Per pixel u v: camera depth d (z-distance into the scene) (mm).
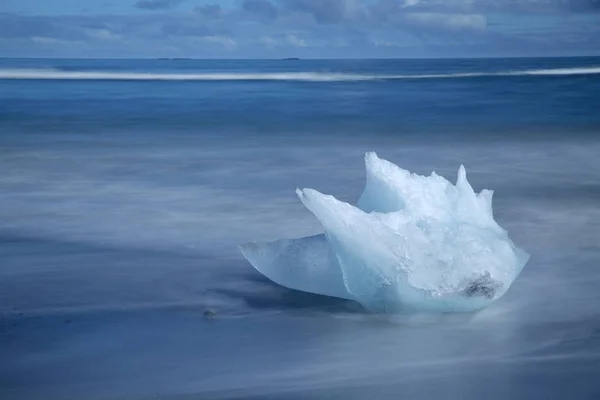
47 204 8031
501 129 15133
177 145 12945
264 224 7074
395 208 4852
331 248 4668
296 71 40562
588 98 22078
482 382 3662
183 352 4027
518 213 7621
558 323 4441
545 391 3570
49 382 3658
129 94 24109
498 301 4820
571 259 5887
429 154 11891
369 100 21797
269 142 13328
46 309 4707
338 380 3688
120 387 3607
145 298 4938
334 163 10953
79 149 12438
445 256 4445
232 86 27875
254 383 3654
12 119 16984
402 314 4535
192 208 7801
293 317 4551
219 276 5430
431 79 31609
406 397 3504
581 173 10086
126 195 8531
